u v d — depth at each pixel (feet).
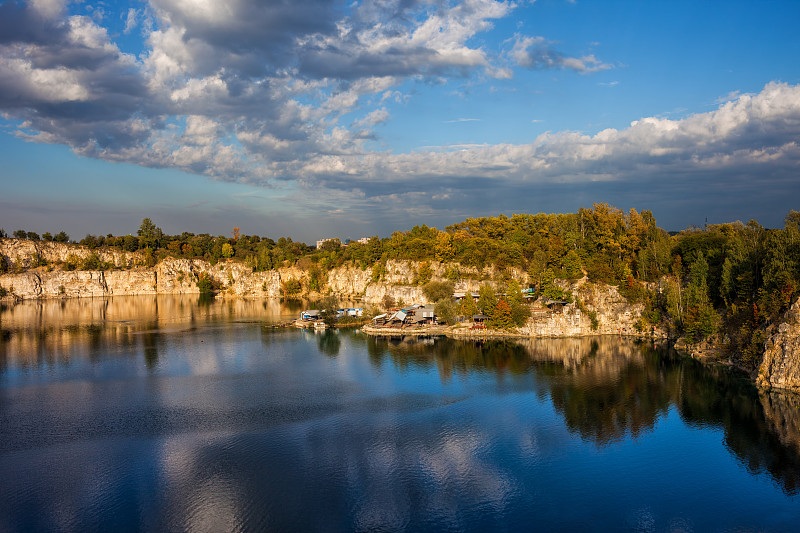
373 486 250.57
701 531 218.59
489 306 650.43
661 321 592.19
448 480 256.93
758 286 469.98
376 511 229.25
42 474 262.47
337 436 309.63
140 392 400.26
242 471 264.72
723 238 619.67
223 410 355.77
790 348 376.89
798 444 295.07
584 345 558.97
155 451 288.71
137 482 254.06
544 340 590.14
